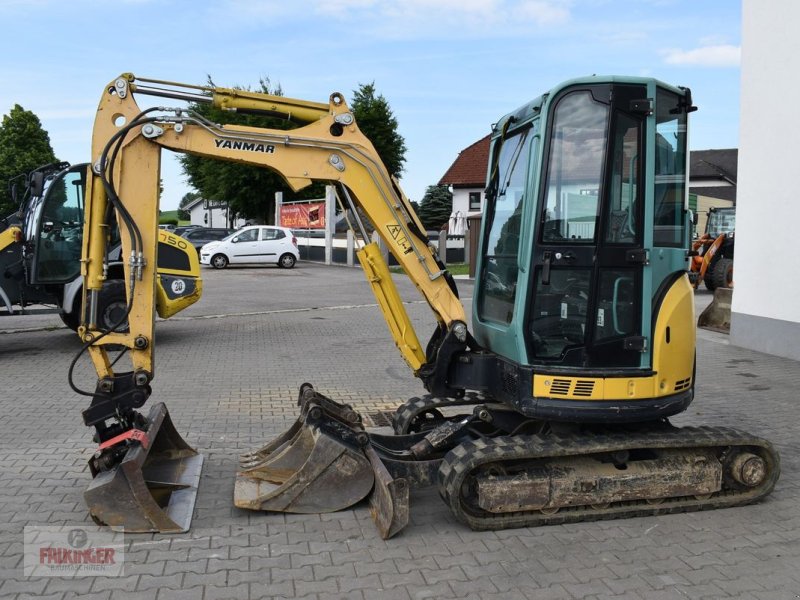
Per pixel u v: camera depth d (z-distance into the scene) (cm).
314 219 3303
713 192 4397
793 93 975
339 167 511
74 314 1130
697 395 836
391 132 4241
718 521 488
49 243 1041
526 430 539
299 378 938
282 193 3778
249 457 576
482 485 461
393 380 934
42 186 1048
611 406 474
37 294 1081
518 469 482
